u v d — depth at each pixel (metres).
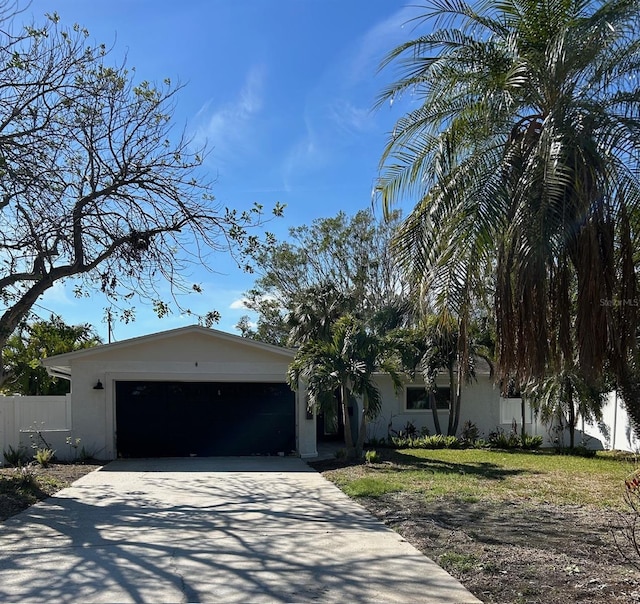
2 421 15.24
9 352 21.64
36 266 11.47
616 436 18.20
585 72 7.19
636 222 6.91
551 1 7.58
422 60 8.15
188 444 16.47
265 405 16.89
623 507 9.09
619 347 6.42
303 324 20.39
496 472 12.99
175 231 12.42
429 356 18.89
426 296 7.85
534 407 18.39
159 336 16.23
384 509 8.96
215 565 6.23
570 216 6.47
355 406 21.73
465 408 21.47
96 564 6.29
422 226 8.12
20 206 10.80
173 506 9.51
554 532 7.44
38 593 5.41
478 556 6.35
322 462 14.95
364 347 14.41
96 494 10.63
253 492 10.79
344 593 5.36
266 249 13.28
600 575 5.63
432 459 15.48
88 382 16.02
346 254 34.00
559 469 13.60
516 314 6.74
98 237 12.03
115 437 16.05
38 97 10.80
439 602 5.11
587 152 6.49
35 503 9.77
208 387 16.70
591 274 6.28
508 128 8.05
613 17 6.59
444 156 7.93
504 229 7.20
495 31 8.03
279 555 6.59
